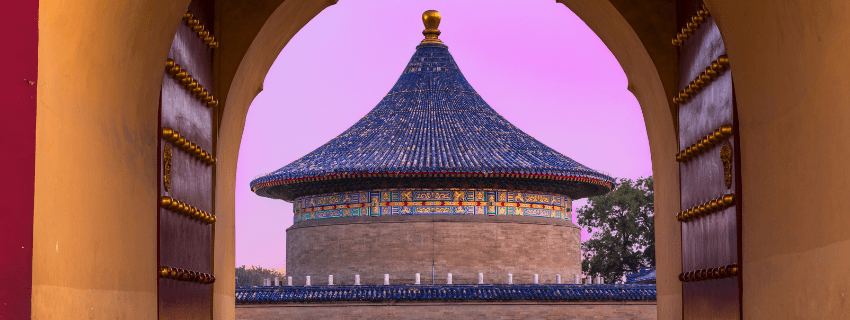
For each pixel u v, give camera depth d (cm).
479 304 3005
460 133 3619
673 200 1095
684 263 1023
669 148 1113
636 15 1090
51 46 466
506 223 3362
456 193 3356
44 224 456
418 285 3044
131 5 596
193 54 944
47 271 461
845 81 509
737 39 741
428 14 4147
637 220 5947
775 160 659
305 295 2970
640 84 1210
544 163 3391
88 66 534
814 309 572
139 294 684
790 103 618
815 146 565
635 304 3066
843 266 516
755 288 721
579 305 3042
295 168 3431
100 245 566
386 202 3362
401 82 4009
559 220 3506
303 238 3494
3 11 446
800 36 587
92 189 546
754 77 710
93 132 548
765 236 689
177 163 856
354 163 3347
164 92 799
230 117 1143
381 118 3769
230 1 1091
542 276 3381
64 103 489
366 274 3325
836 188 526
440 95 3884
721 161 851
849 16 498
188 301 902
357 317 2975
